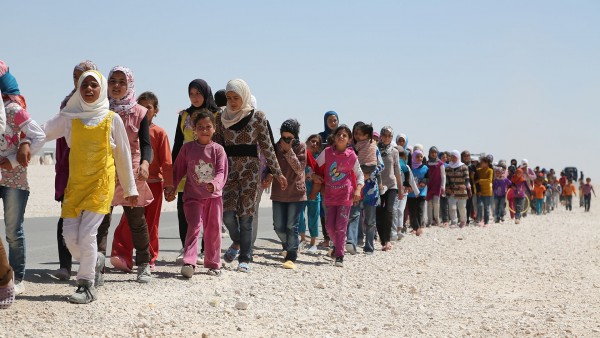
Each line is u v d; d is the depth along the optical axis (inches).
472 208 901.2
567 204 1721.2
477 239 661.9
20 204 275.1
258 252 473.7
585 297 353.1
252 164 370.3
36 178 1780.3
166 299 290.0
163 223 761.0
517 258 522.0
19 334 225.5
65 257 315.3
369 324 274.7
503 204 965.8
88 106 269.0
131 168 281.7
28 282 301.1
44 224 680.4
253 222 405.1
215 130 370.9
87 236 266.1
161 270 357.1
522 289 377.1
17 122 262.1
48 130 269.7
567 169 2802.7
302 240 530.3
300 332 255.8
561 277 426.0
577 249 614.9
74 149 267.3
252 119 367.6
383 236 532.4
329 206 430.0
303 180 412.2
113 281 315.3
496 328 272.2
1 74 262.8
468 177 800.9
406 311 302.0
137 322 250.2
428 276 412.2
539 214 1347.2
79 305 264.1
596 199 2716.5
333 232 430.3
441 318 290.0
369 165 490.9
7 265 251.0
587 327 276.8
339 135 424.8
